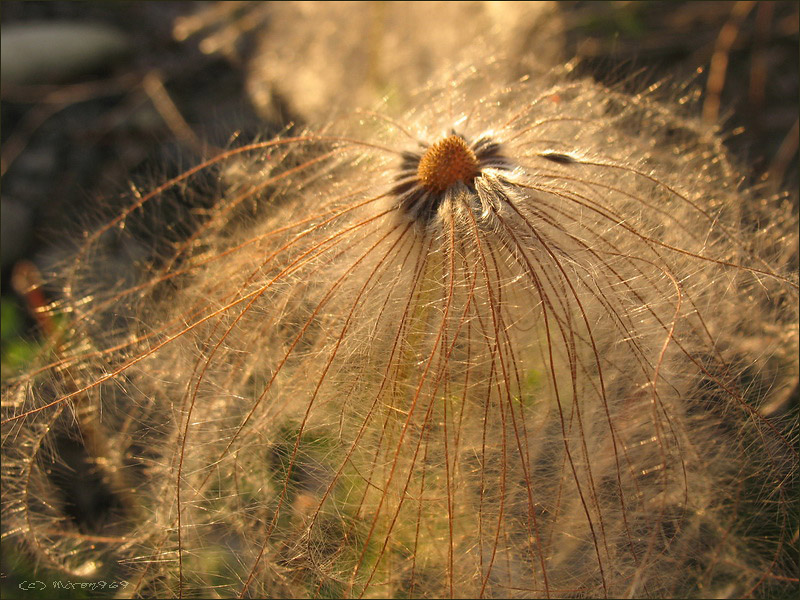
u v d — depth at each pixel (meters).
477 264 0.12
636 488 0.12
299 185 0.15
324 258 0.13
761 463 0.13
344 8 0.20
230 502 0.13
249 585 0.13
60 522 0.15
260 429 0.13
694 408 0.13
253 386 0.13
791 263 0.15
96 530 0.15
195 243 0.15
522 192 0.12
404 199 0.12
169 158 0.20
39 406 0.14
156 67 0.23
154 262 0.16
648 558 0.13
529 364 0.13
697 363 0.12
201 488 0.13
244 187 0.16
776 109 0.20
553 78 0.17
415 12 0.20
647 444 0.13
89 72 0.23
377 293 0.12
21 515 0.14
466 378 0.12
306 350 0.13
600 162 0.13
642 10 0.21
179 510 0.12
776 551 0.13
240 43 0.24
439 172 0.12
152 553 0.13
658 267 0.13
